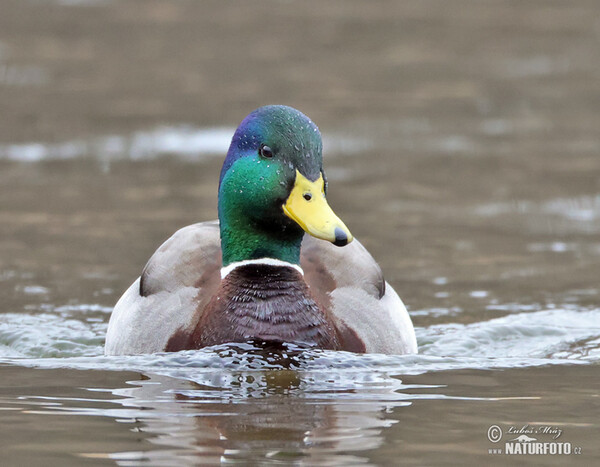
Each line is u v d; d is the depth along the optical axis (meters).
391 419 7.51
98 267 12.98
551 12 34.38
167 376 8.62
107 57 27.39
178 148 19.06
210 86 24.20
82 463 6.57
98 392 8.20
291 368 8.73
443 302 11.94
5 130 20.28
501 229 14.75
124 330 9.67
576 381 8.73
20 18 32.38
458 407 7.86
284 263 9.20
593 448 6.98
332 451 6.80
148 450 6.79
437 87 24.52
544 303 11.88
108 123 20.80
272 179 8.93
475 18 33.38
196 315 9.39
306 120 9.06
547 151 19.03
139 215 15.05
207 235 10.20
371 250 13.80
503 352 10.06
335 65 26.77
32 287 12.24
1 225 14.62
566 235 14.52
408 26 32.06
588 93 23.86
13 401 7.95
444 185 16.91
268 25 32.16
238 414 7.57
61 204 15.63
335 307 9.58
